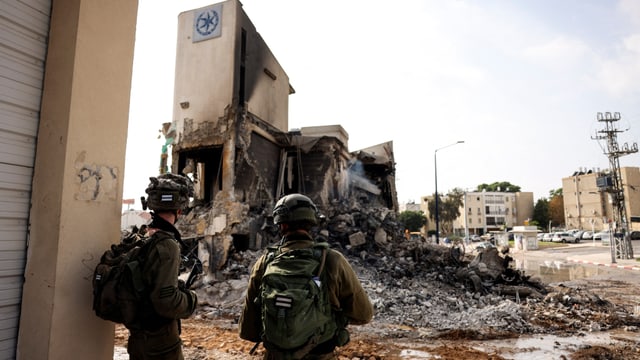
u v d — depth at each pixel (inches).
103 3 100.4
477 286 363.9
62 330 85.6
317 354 71.8
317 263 75.0
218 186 394.3
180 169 432.1
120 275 79.4
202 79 416.5
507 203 3385.8
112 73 102.6
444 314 280.7
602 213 2274.9
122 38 106.9
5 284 83.7
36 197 88.9
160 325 80.3
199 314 270.8
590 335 238.4
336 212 488.1
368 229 470.0
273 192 478.3
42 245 86.9
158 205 85.0
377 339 217.8
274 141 486.0
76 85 90.8
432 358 185.8
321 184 512.7
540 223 2913.4
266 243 410.0
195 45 428.5
